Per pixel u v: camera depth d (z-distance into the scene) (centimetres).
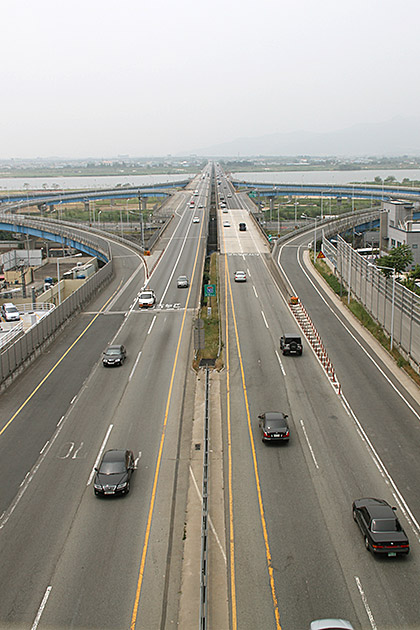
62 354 5734
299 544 2686
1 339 5847
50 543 2738
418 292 7081
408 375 4975
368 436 3816
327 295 8162
